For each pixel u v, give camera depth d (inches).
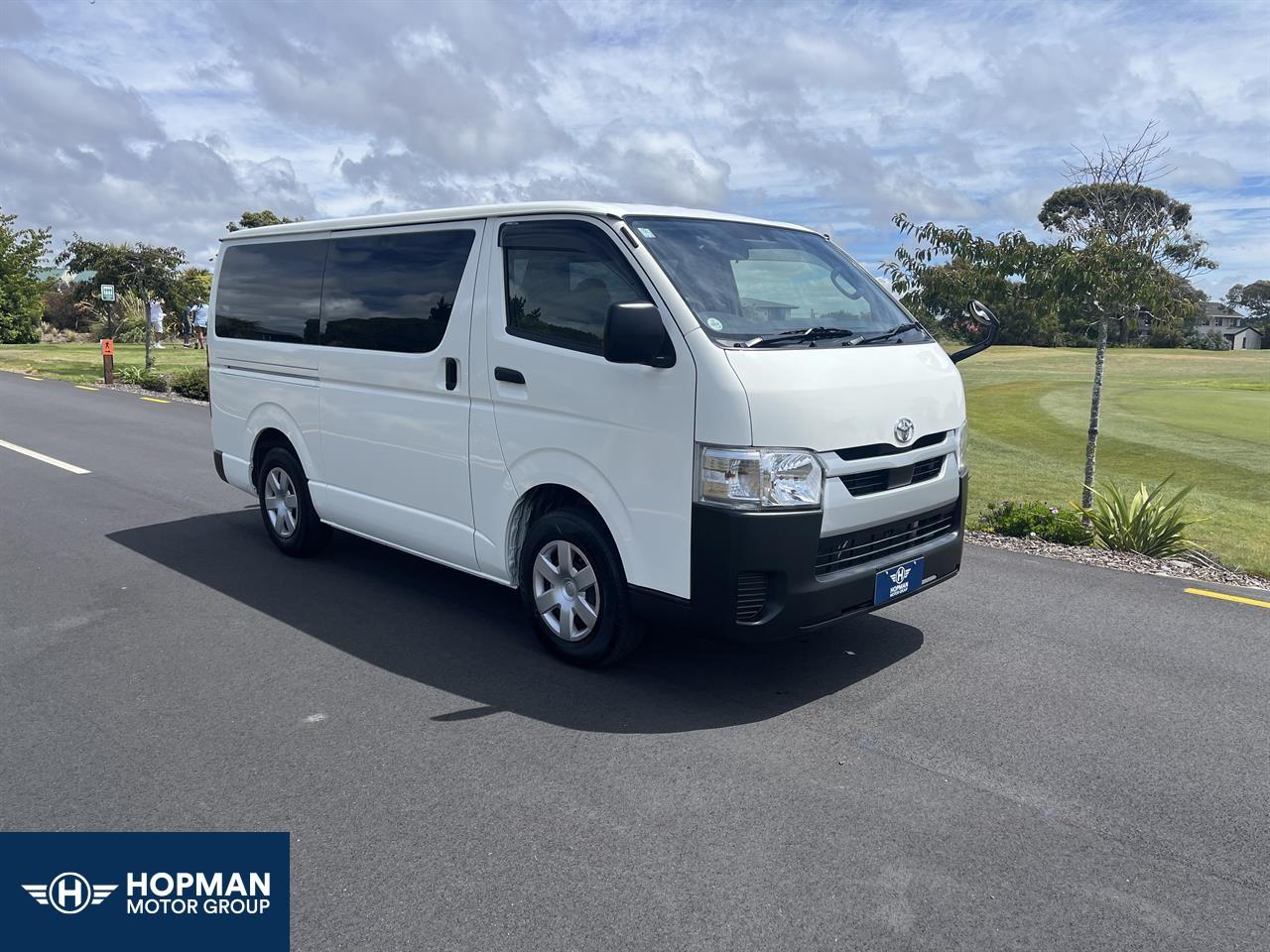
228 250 272.8
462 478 199.0
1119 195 325.1
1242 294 4635.8
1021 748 153.3
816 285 189.6
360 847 125.2
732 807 134.7
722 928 108.9
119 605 225.6
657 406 159.8
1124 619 218.1
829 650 197.3
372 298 217.9
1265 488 478.6
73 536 290.4
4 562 261.6
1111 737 157.3
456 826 130.0
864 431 163.5
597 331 169.8
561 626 186.7
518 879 118.1
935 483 180.9
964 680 181.0
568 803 135.9
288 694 174.2
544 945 106.1
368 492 225.9
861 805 135.4
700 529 155.6
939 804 135.7
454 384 196.1
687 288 164.1
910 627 211.9
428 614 219.3
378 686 177.9
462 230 196.4
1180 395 1018.1
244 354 264.1
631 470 164.9
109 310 1695.4
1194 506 426.0
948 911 112.0
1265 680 181.8
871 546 170.2
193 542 283.1
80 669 185.9
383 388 215.5
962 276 332.5
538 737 156.7
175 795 138.4
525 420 182.4
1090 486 336.2
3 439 494.6
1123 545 286.5
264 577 247.9
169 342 1758.1
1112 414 827.4
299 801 136.6
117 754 151.2
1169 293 323.3
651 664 188.7
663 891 115.7
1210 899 114.6
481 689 176.4
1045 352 2150.6
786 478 153.2
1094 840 127.0
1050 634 207.6
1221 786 141.4
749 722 162.4
